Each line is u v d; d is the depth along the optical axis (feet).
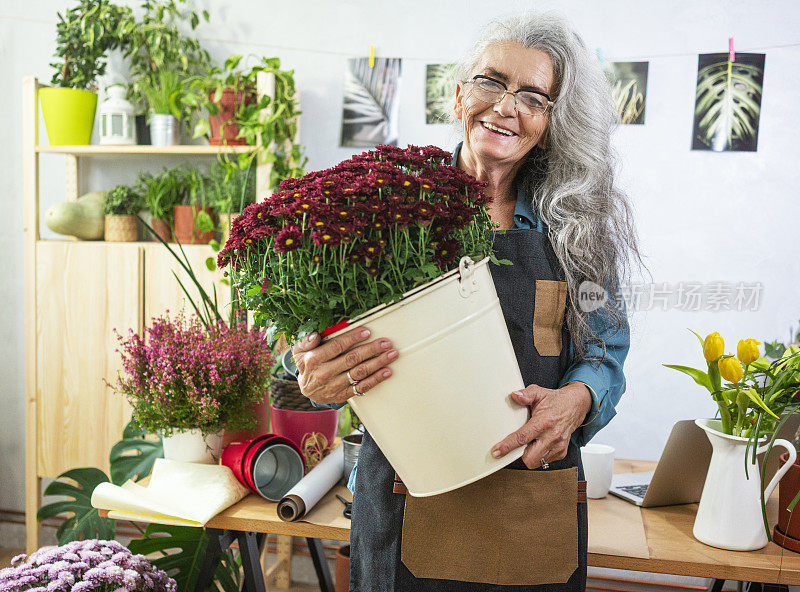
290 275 3.07
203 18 8.91
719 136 7.94
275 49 8.84
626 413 8.44
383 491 3.96
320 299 3.09
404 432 3.20
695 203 8.09
